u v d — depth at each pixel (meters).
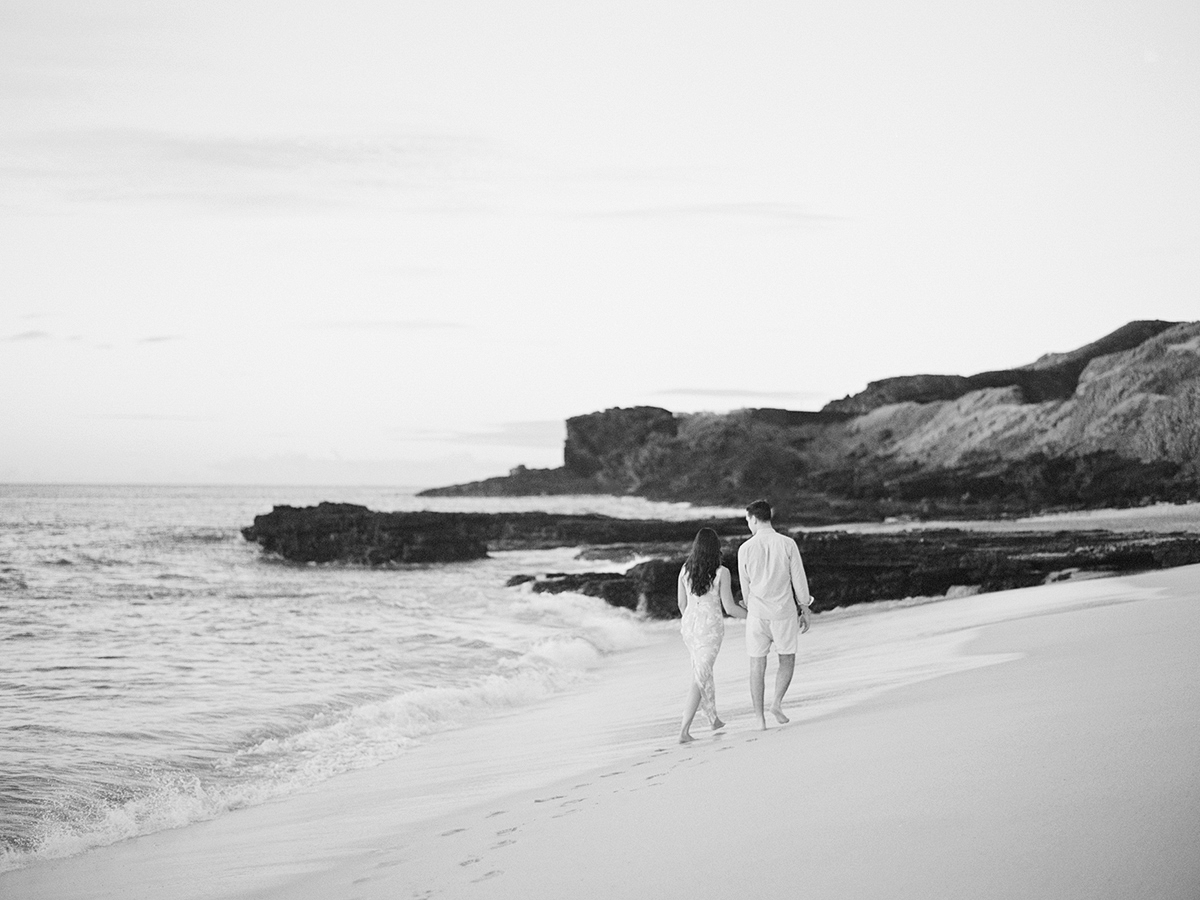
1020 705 5.73
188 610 23.12
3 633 18.17
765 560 7.18
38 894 5.47
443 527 44.69
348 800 7.26
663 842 4.15
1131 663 6.83
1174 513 69.81
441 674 13.79
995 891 2.92
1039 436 104.00
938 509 74.50
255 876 5.30
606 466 146.88
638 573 24.12
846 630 16.03
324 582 33.06
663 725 8.84
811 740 5.94
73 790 7.70
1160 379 105.75
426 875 4.48
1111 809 3.44
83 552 46.94
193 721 10.25
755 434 133.88
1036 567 25.03
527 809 5.77
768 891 3.27
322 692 12.04
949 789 4.06
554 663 15.38
